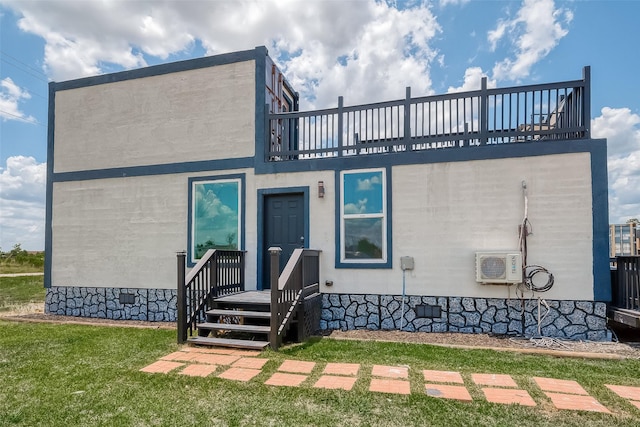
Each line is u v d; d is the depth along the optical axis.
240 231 7.30
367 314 6.54
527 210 5.89
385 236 6.54
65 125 8.67
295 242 7.11
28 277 18.45
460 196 6.23
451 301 6.20
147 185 7.97
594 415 2.97
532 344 5.34
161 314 7.67
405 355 4.74
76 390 3.56
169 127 7.90
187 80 7.84
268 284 7.16
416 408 3.11
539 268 5.78
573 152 5.77
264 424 2.88
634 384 3.67
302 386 3.59
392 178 6.57
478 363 4.41
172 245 7.72
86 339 5.60
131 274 7.95
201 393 3.47
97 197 8.31
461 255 6.18
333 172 6.87
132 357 4.63
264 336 5.59
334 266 6.74
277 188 7.14
